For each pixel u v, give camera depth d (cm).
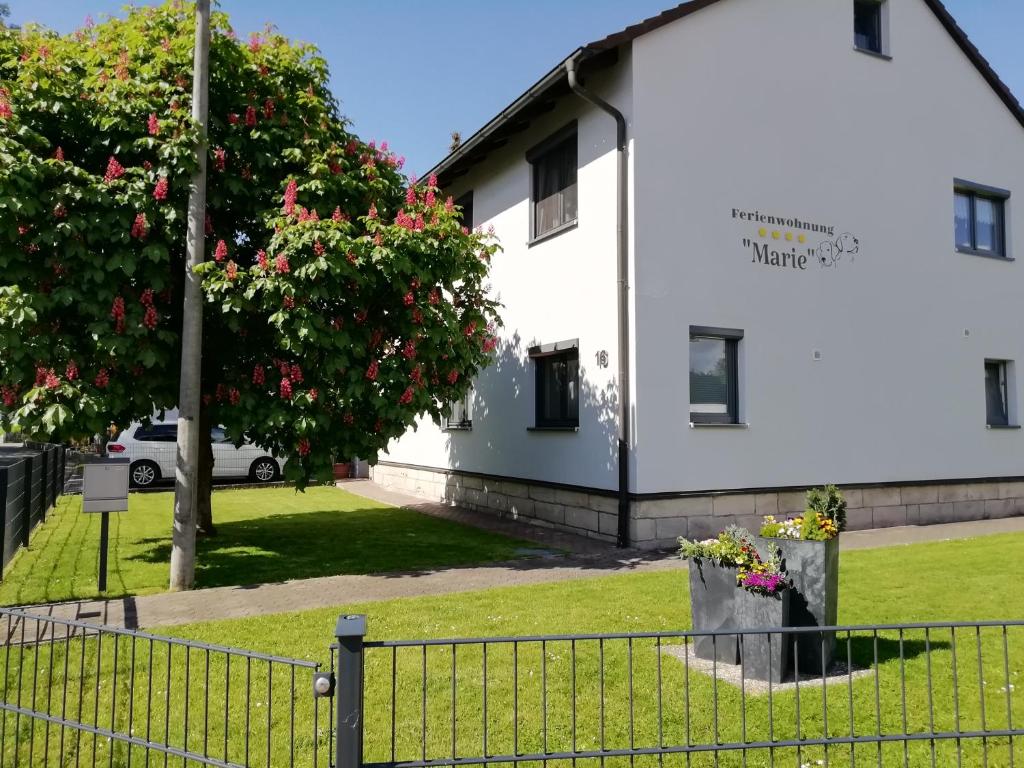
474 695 450
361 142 976
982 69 1337
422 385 862
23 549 945
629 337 992
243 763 368
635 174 998
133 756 378
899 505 1183
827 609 486
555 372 1208
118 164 774
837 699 436
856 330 1166
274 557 916
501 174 1374
